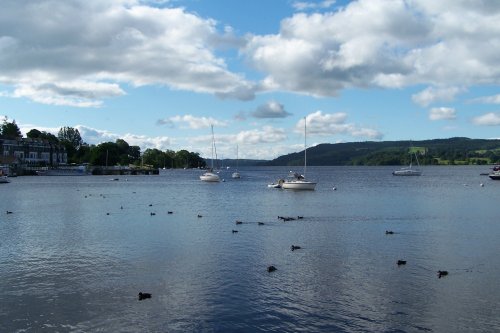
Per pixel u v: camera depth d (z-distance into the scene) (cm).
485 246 3975
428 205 7650
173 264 3372
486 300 2581
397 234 4600
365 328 2231
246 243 4138
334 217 5991
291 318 2350
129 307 2503
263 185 15175
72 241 4291
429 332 2191
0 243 4206
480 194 10275
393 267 3256
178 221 5691
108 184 15438
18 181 17312
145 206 7706
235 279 2977
